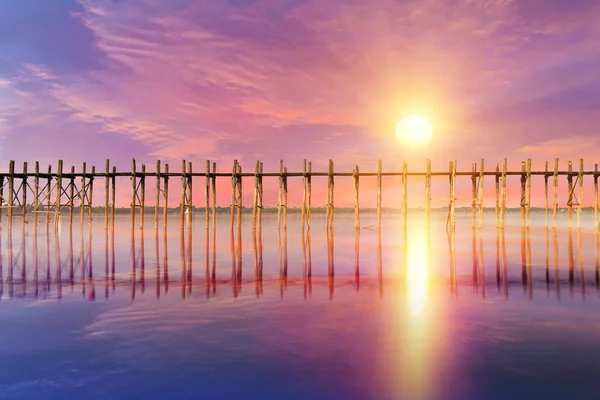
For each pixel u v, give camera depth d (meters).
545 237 26.34
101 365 5.60
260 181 28.55
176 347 6.21
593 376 5.20
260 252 18.97
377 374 5.30
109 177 30.77
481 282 11.58
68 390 4.94
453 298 9.50
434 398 4.72
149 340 6.51
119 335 6.76
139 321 7.56
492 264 14.99
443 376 5.24
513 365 5.54
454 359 5.75
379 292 10.25
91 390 4.94
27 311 8.34
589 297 9.53
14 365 5.63
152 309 8.46
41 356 5.92
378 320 7.63
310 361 5.70
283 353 5.97
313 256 17.52
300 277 12.48
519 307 8.59
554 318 7.70
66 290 10.55
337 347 6.23
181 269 14.04
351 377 5.23
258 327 7.18
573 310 8.30
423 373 5.31
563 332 6.84
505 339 6.52
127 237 27.88
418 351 6.05
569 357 5.77
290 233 31.78
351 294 10.01
